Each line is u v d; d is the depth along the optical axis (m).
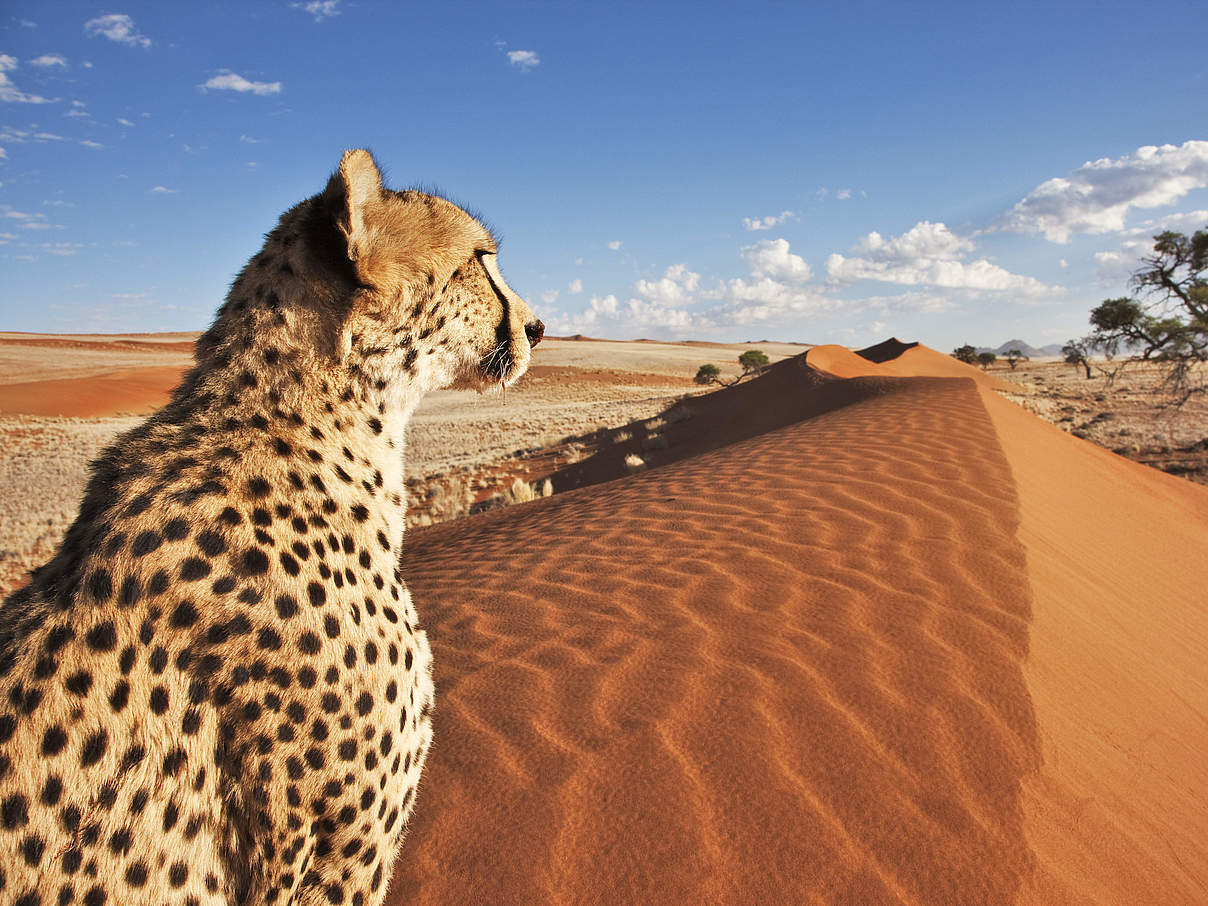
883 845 2.93
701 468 10.67
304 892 1.66
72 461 37.34
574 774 3.28
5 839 1.32
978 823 3.07
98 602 1.48
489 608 5.29
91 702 1.42
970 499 7.69
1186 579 8.69
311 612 1.63
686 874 2.77
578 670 4.20
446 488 27.47
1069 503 9.55
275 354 1.86
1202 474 26.09
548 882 2.74
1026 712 3.88
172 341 141.12
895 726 3.66
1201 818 3.71
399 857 2.88
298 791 1.59
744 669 4.15
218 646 1.52
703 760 3.37
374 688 1.73
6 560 19.89
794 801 3.12
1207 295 43.31
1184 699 5.10
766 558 5.98
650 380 92.69
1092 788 3.50
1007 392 53.00
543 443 37.25
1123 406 44.16
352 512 1.87
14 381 76.62
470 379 2.27
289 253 1.93
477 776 3.30
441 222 2.12
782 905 2.65
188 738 1.49
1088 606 5.93
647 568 5.92
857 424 13.04
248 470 1.71
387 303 1.99
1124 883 2.98
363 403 2.01
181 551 1.55
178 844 1.46
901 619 4.85
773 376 33.09
